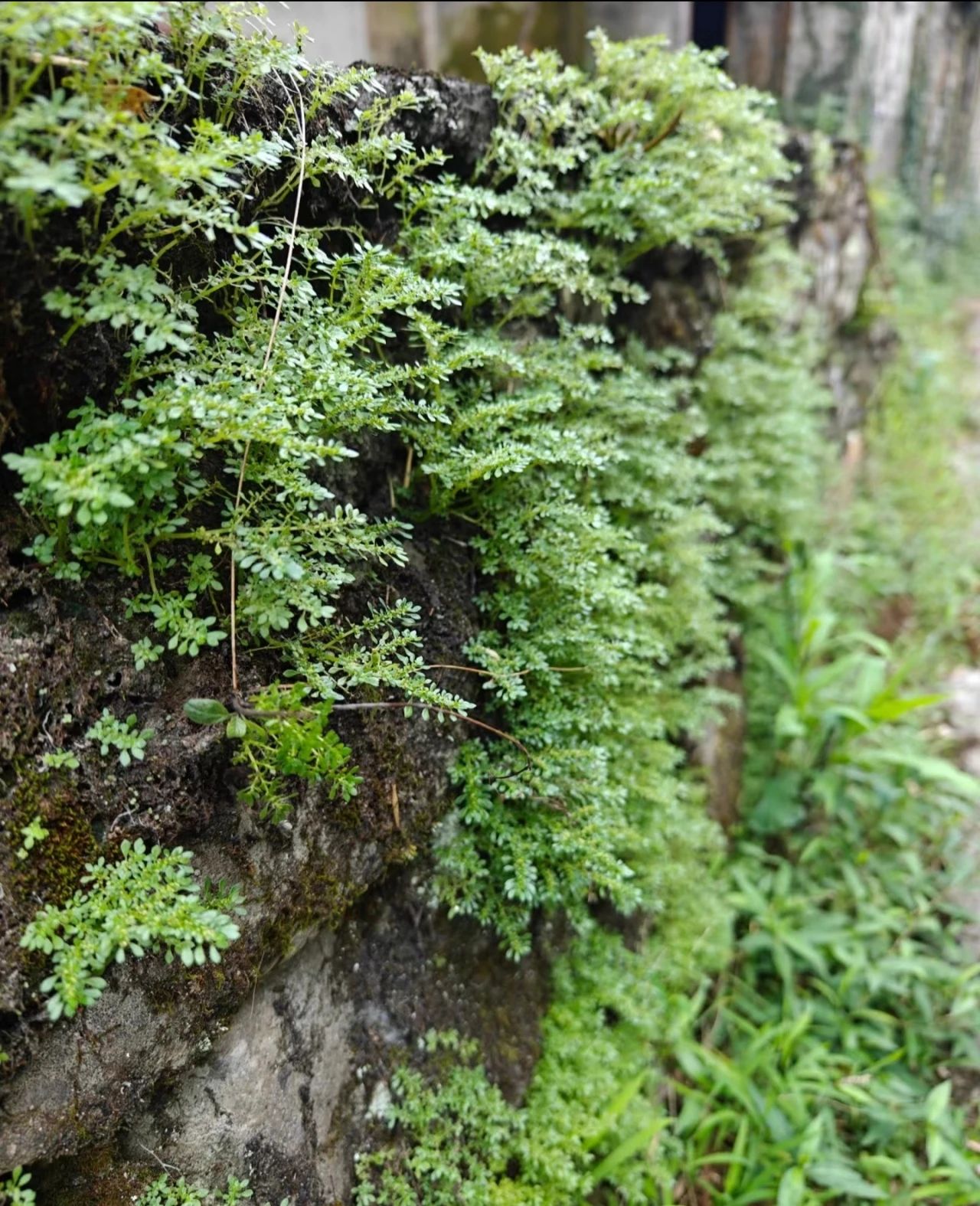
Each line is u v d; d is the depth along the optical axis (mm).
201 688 1279
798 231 3465
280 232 1298
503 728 1814
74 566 1163
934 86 5387
